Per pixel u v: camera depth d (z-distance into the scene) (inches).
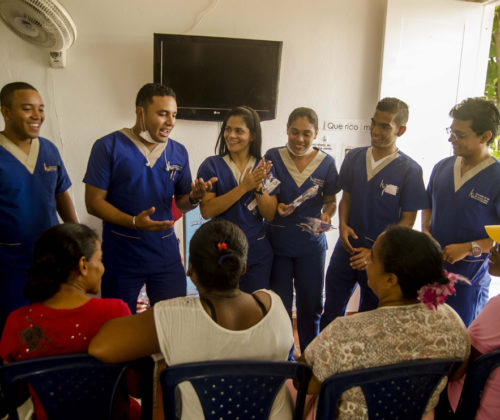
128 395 47.3
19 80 93.4
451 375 43.1
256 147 79.5
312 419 46.3
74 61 94.8
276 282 88.6
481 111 69.4
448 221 77.7
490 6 110.0
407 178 81.1
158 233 75.5
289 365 38.9
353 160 87.0
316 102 109.8
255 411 40.3
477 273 75.9
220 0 98.3
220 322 38.5
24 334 41.1
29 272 42.6
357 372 37.7
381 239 42.1
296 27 104.2
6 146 70.7
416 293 40.0
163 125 70.1
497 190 72.1
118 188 73.4
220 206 74.2
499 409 43.6
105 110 98.6
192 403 39.4
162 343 37.7
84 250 43.7
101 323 43.2
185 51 94.9
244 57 97.8
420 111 111.5
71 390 40.0
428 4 105.1
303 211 85.5
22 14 79.7
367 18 107.6
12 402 38.5
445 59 109.9
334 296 91.0
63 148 98.5
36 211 74.3
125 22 95.3
